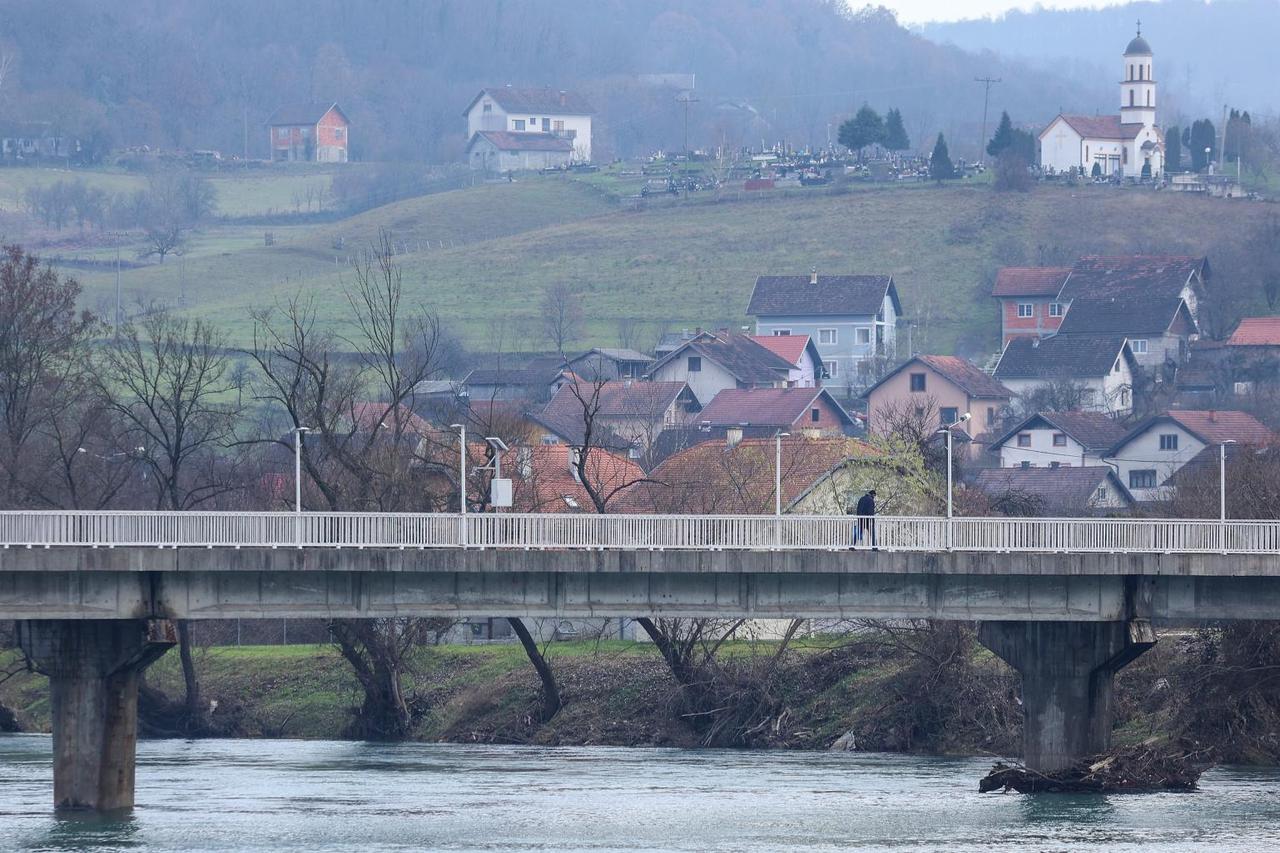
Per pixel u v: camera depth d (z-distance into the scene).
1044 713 170.50
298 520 152.00
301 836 150.00
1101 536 161.25
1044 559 160.25
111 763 156.00
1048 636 169.88
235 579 153.00
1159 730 196.25
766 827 154.38
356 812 163.88
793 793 175.38
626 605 157.88
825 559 157.75
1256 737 192.88
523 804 169.25
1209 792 170.75
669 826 155.62
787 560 157.25
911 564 158.88
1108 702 170.75
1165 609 164.62
